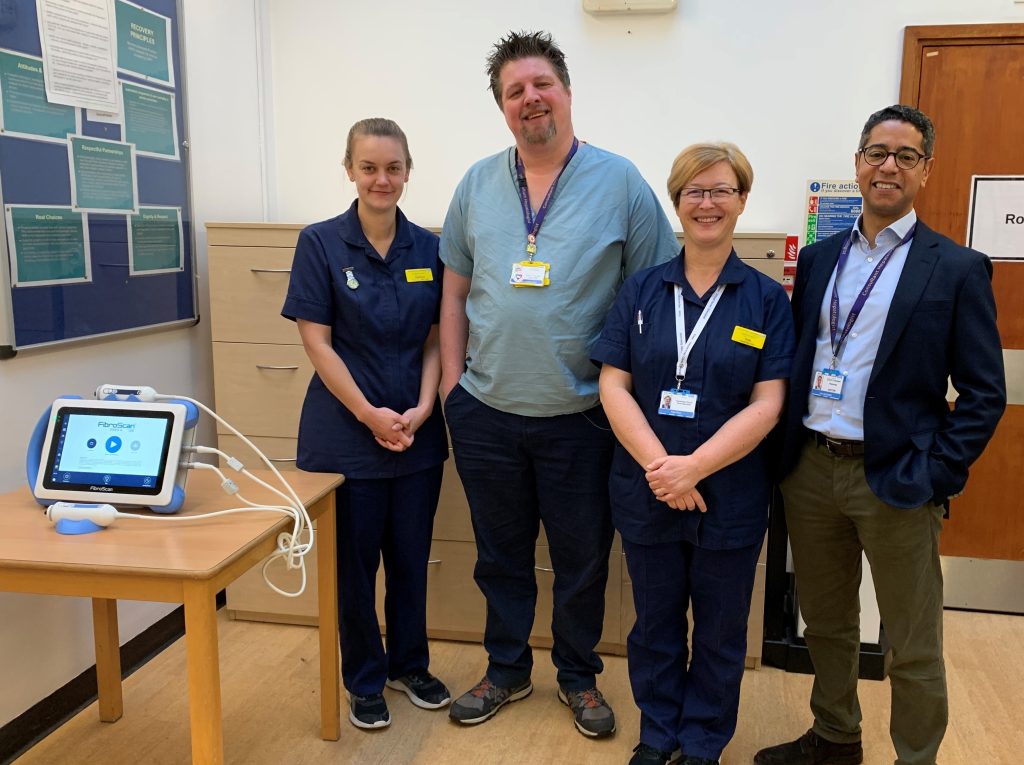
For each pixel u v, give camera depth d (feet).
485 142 9.48
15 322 6.43
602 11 8.89
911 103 8.58
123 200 7.63
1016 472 9.08
